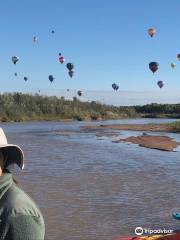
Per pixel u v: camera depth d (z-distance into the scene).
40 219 2.24
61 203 13.73
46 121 101.50
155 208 13.26
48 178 18.72
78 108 115.69
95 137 46.72
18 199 2.23
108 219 11.86
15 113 100.06
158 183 17.81
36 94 111.31
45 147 34.69
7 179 2.33
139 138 43.06
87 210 12.87
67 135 50.09
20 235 2.15
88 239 10.05
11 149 2.47
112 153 30.25
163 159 26.64
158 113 146.50
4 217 2.17
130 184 17.53
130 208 13.20
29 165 23.11
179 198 14.77
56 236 10.22
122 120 112.88
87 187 16.67
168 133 53.72
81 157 27.56
